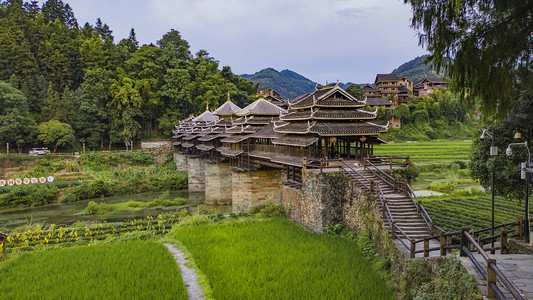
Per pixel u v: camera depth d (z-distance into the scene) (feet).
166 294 63.10
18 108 256.32
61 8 459.32
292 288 64.49
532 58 41.37
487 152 73.87
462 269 45.68
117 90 306.55
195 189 234.58
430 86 400.06
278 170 158.20
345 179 96.73
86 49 349.20
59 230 128.26
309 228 105.29
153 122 349.20
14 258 88.74
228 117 204.54
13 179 212.84
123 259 83.76
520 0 37.60
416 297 51.70
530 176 55.26
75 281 70.44
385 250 70.59
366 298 58.85
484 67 40.45
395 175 97.04
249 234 100.32
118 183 229.66
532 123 51.85
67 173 237.04
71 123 293.84
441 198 161.27
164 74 354.74
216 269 75.25
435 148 288.10
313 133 107.96
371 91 369.91
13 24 313.12
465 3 41.29
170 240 100.73
